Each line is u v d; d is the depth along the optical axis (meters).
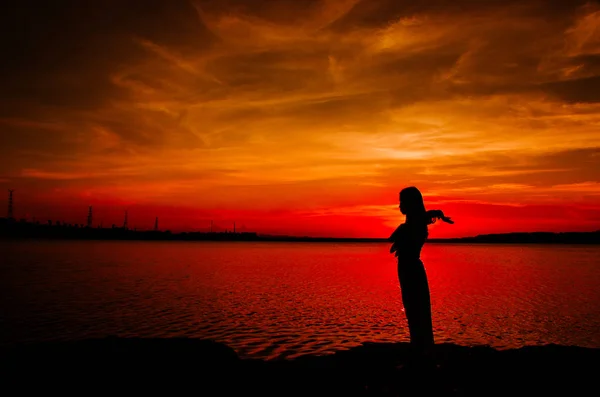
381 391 7.05
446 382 7.34
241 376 7.79
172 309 35.22
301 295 44.97
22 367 7.67
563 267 98.50
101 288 49.94
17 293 44.84
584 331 27.67
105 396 6.77
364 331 26.50
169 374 7.63
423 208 7.88
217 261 116.06
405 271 7.75
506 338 25.69
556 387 7.07
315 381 7.59
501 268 94.25
